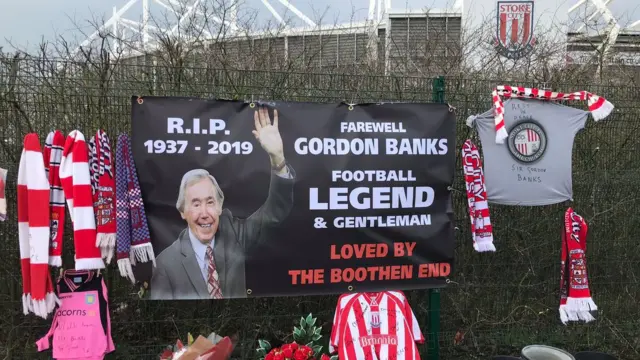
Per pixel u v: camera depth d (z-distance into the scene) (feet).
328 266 11.41
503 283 13.99
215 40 16.58
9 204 11.78
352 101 12.75
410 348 10.66
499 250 13.94
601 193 14.35
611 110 12.49
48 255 9.98
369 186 11.51
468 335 13.74
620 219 14.52
